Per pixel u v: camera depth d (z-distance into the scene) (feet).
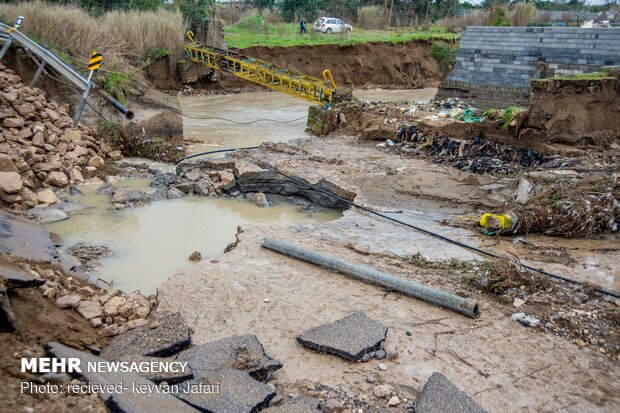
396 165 41.86
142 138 45.75
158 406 13.50
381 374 17.02
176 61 79.77
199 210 34.55
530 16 95.14
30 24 51.62
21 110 40.22
